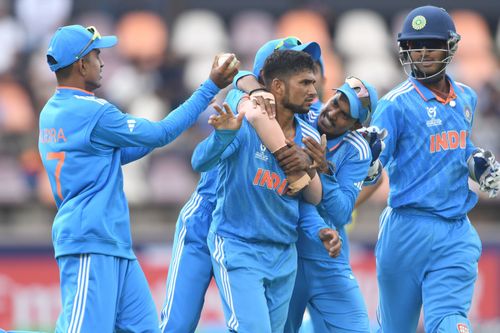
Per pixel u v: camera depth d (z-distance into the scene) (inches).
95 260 863.1
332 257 893.2
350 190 925.8
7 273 1598.2
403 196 980.6
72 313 861.8
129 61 1984.5
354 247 1630.2
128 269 888.9
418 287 992.9
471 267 971.9
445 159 974.4
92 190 869.2
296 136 898.7
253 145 876.6
